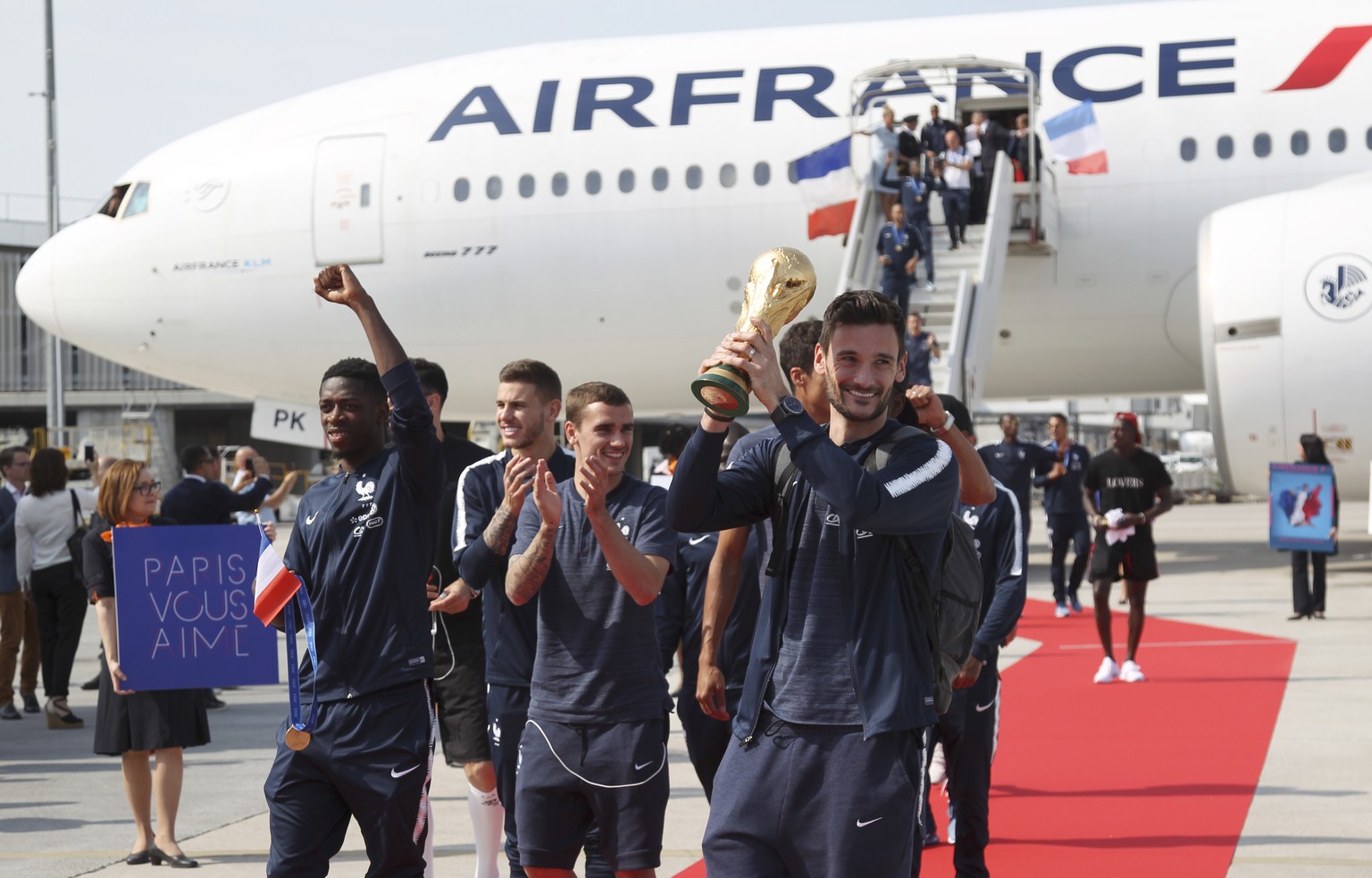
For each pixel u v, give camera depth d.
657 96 17.92
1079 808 6.68
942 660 3.43
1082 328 17.94
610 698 4.40
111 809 7.38
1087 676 10.74
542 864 4.52
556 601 4.46
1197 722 8.75
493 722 4.90
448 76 18.88
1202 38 17.42
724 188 17.50
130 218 19.36
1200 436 69.88
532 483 4.49
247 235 18.75
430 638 4.32
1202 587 17.67
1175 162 17.08
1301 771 7.33
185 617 5.77
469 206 18.06
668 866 5.94
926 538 3.36
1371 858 5.70
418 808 4.23
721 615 4.49
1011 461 13.76
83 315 19.66
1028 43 17.81
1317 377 15.87
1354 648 11.73
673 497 3.40
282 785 4.25
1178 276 17.30
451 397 19.86
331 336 18.81
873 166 16.55
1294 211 16.08
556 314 18.22
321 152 18.61
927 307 16.05
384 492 4.28
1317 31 17.19
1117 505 10.27
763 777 3.37
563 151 17.91
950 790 5.48
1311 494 13.60
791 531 3.41
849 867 3.27
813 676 3.34
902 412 4.37
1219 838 6.08
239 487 11.04
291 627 4.40
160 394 48.78
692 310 17.92
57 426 36.19
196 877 5.96
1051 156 17.28
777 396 3.23
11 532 10.42
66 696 10.10
